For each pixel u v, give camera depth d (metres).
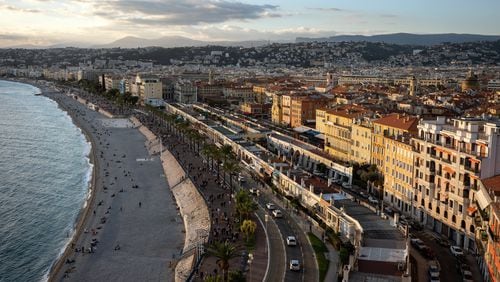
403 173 173.75
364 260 116.88
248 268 125.50
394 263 115.12
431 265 122.25
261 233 149.38
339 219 144.00
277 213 163.00
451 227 146.75
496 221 102.44
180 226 181.25
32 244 174.00
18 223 195.38
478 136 141.62
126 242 166.75
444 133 153.12
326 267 124.88
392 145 181.25
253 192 191.50
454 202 145.75
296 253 134.50
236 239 146.62
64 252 162.12
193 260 138.88
